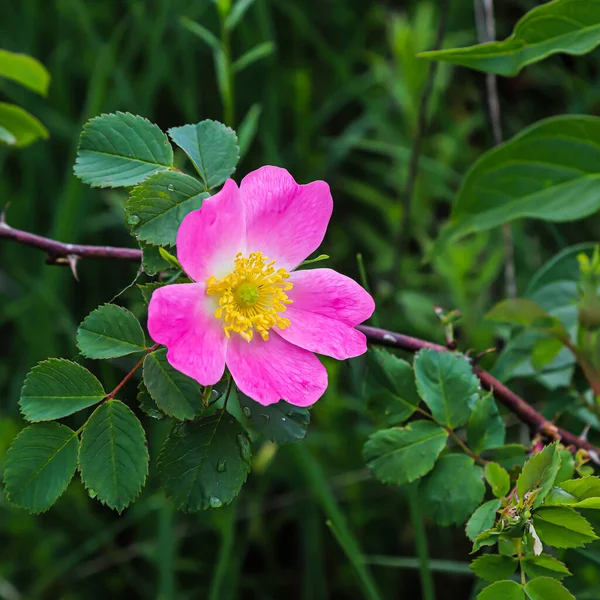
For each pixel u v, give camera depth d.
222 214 0.49
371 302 0.50
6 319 0.71
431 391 0.51
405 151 0.69
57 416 0.48
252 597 0.67
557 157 0.53
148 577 0.65
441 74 0.66
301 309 0.50
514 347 0.56
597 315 0.54
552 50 0.51
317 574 0.63
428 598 0.56
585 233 0.72
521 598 0.48
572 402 0.55
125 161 0.49
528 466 0.48
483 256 0.68
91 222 0.70
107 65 0.70
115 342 0.48
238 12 0.58
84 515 0.65
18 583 0.64
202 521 0.63
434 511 0.51
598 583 0.56
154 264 0.49
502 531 0.48
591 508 0.48
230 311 0.49
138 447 0.48
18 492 0.48
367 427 0.62
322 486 0.58
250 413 0.49
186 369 0.48
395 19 0.68
